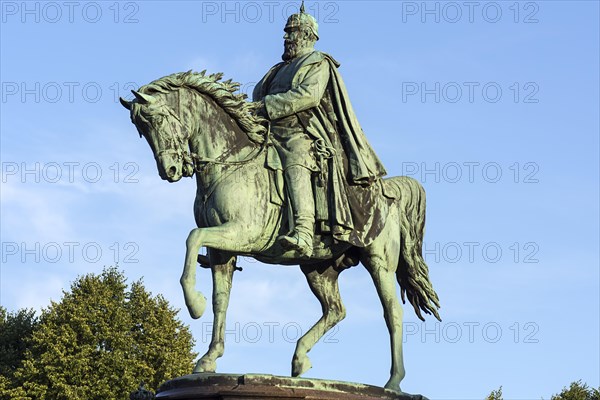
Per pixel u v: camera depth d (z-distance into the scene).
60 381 25.47
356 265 10.53
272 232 9.77
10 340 28.62
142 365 25.94
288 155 9.88
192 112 9.66
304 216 9.70
